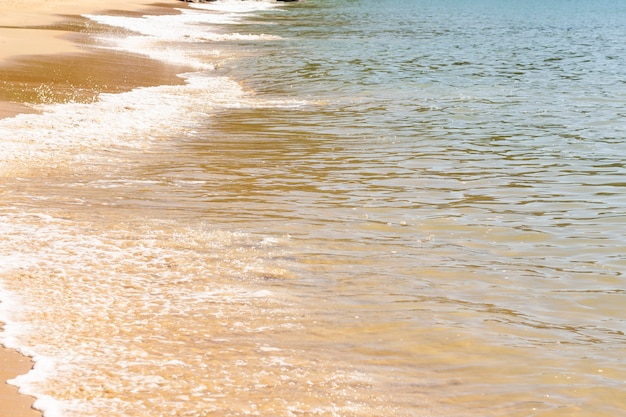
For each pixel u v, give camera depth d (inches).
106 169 485.4
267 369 232.8
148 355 238.1
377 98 829.8
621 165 540.1
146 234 358.0
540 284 316.5
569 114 757.9
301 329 263.1
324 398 217.0
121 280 299.6
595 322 279.4
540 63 1226.6
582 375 237.1
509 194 458.3
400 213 411.5
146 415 202.2
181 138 589.0
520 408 216.4
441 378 233.1
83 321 260.5
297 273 316.8
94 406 205.8
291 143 585.9
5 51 1016.2
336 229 379.2
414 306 287.6
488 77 1039.6
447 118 720.3
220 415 204.2
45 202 406.9
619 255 353.4
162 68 1013.8
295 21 2011.6
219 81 926.4
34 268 308.0
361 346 252.2
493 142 613.6
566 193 463.5
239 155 538.6
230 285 300.2
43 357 233.0
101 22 1637.6
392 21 2112.5
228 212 401.1
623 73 1110.4
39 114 642.8
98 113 663.1
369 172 501.7
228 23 1876.2
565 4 3351.4
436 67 1130.7
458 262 339.3
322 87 904.3
